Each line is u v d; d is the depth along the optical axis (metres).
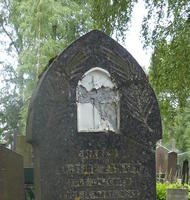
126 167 5.92
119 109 6.02
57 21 17.20
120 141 5.94
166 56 10.81
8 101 22.81
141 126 6.04
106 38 6.06
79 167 5.78
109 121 6.04
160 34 10.83
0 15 23.42
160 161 23.94
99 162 5.84
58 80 5.82
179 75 10.65
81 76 5.93
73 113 5.84
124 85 6.06
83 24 18.34
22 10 17.84
